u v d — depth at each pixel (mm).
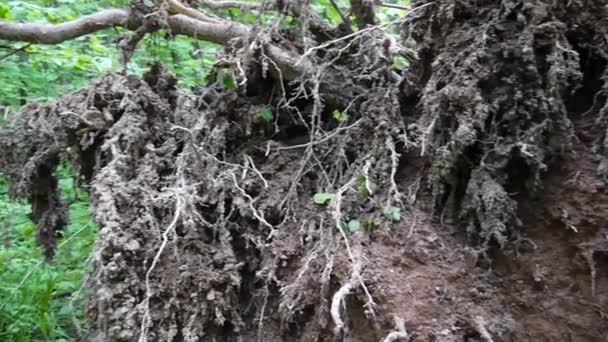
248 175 1641
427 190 1492
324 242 1436
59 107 1778
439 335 1312
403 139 1480
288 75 1637
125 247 1487
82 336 2018
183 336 1490
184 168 1602
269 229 1578
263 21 1884
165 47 2754
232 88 1663
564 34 1384
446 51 1463
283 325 1485
